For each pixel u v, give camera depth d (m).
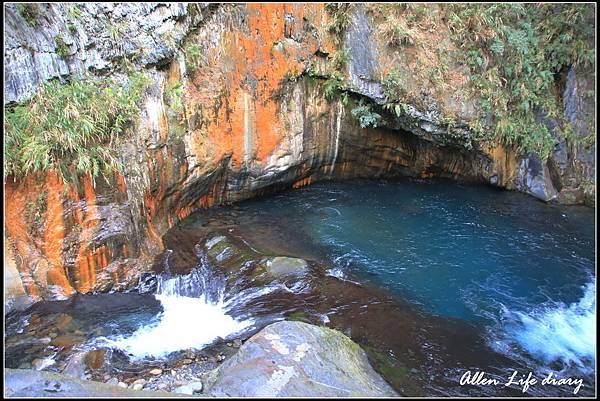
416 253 7.10
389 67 8.42
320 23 8.20
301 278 6.08
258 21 7.69
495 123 9.07
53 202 5.48
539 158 9.34
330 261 6.71
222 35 7.44
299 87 8.36
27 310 5.25
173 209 7.29
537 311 5.75
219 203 8.26
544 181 9.27
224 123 7.57
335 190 9.34
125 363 4.73
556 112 9.54
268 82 7.93
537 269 6.73
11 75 5.22
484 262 6.89
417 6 8.84
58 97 5.53
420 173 10.12
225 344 5.10
